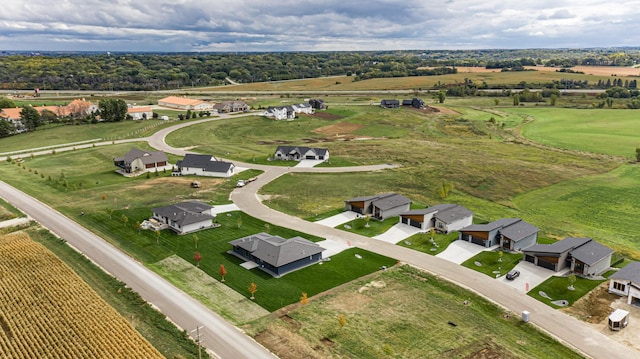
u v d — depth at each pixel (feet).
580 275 195.42
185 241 225.97
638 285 169.68
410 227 249.96
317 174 356.59
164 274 190.39
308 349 142.31
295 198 298.56
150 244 220.64
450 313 165.68
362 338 148.87
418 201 296.92
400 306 169.37
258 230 242.78
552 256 199.11
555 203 299.99
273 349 142.10
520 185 334.85
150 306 164.25
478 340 149.59
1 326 151.12
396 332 152.87
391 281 188.96
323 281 188.34
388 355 140.46
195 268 197.36
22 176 338.75
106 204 276.41
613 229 256.93
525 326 158.81
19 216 251.39
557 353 144.46
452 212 252.01
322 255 212.43
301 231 241.96
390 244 226.79
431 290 182.29
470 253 217.15
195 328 152.05
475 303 173.17
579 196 312.29
